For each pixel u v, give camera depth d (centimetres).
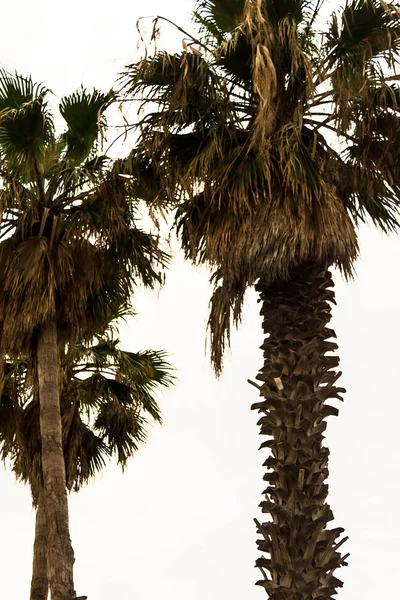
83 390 2058
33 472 1939
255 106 1276
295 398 1169
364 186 1334
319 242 1185
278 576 1105
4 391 1986
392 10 1224
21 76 1583
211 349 1293
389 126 1273
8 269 1622
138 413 2105
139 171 1373
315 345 1190
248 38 1217
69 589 1483
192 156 1303
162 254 1656
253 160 1215
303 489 1131
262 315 1229
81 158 1641
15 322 1605
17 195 1608
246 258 1201
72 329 1689
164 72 1268
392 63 1209
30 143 1582
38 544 1981
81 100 1609
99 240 1642
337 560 1109
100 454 2091
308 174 1202
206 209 1264
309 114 1277
